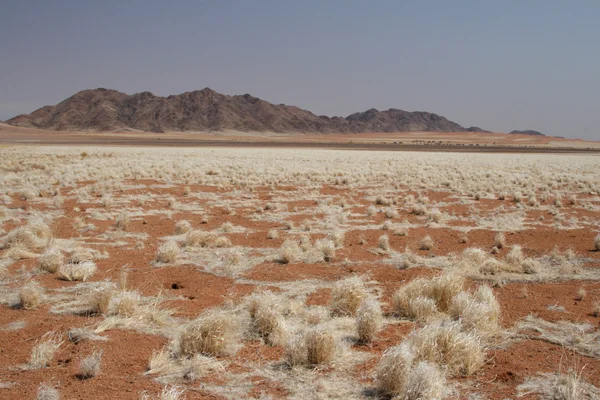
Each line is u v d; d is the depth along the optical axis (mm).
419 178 34469
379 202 23188
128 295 8172
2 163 39625
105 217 18078
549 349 6848
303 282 10336
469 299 7977
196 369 6023
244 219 18641
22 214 18094
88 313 8148
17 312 8172
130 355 6547
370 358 6539
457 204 23547
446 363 6137
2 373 5945
